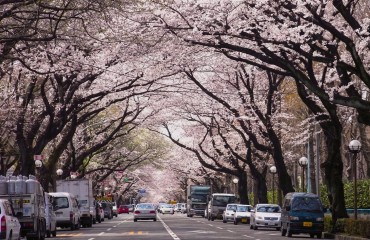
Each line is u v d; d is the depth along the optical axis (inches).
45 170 2003.0
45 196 1601.9
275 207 2089.1
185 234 1668.3
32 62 1593.3
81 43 1354.6
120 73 1793.8
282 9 1230.3
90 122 2955.2
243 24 1253.1
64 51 1550.2
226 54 1387.8
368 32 1124.5
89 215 2274.9
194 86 2278.5
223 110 2423.7
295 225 1633.9
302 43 1222.3
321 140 2677.2
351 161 2576.3
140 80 1967.3
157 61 1716.3
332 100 1182.3
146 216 2997.0
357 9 1529.3
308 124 2230.6
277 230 2059.5
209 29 1272.1
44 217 1485.0
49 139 1870.1
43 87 1788.9
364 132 2282.2
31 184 1369.3
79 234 1723.7
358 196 2142.0
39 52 1571.1
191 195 3865.7
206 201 3831.2
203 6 1312.7
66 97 1846.7
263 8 1224.8
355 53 1131.9
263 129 2222.0
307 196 1679.4
